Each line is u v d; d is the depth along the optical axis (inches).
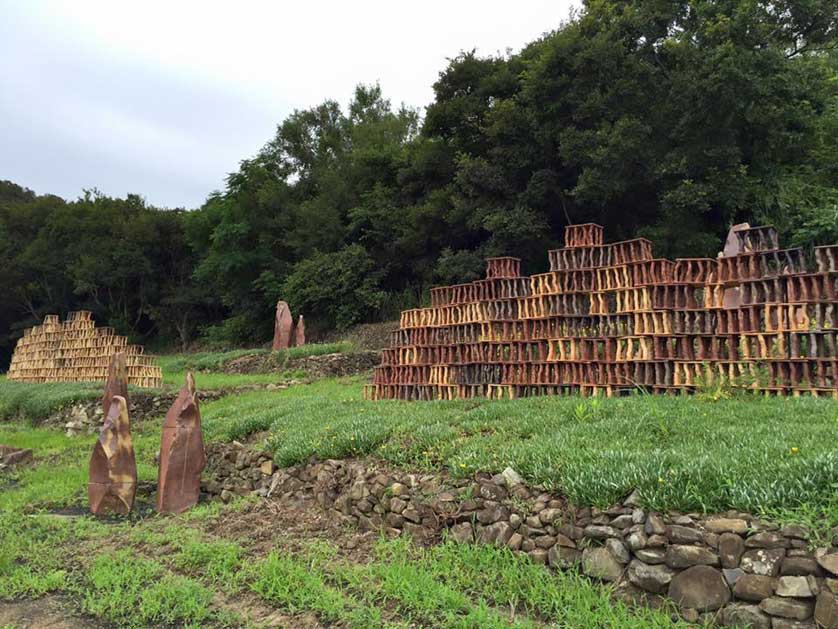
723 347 298.7
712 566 153.6
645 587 162.4
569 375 346.3
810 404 240.5
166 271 1758.1
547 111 771.4
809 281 273.0
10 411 727.7
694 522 160.9
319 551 224.7
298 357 812.6
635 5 781.9
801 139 738.2
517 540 195.8
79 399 636.1
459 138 920.9
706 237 694.5
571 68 745.0
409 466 249.6
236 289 1302.9
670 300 312.0
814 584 138.8
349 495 257.8
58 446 522.3
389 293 1063.0
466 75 902.4
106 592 202.1
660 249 716.0
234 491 332.8
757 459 176.9
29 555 247.0
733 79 645.3
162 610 186.5
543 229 804.6
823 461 163.0
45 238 1745.8
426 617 166.2
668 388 303.7
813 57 854.5
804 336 280.8
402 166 1114.1
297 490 294.0
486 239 923.4
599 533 176.2
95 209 1777.8
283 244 1296.8
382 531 233.6
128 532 272.5
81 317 911.0
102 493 310.7
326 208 1179.3
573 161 743.7
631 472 182.1
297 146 1566.2
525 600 171.8
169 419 319.0
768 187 700.0
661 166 690.2
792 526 146.7
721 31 676.7
